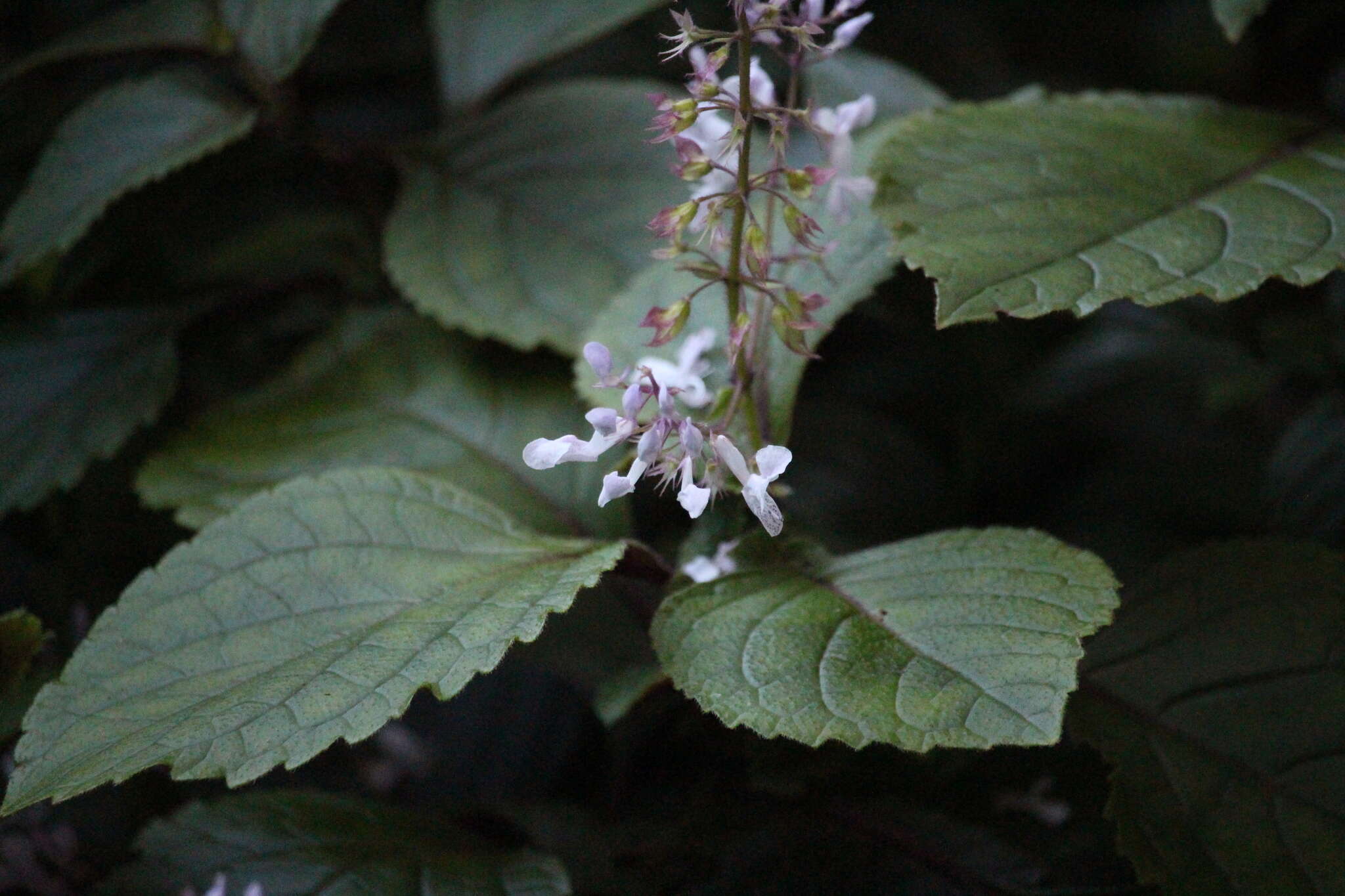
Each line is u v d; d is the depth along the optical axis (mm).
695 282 833
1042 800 820
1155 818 772
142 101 889
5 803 732
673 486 755
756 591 760
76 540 903
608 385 748
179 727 735
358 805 832
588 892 827
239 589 768
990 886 800
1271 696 788
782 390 796
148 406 888
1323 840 767
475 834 835
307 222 999
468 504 792
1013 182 790
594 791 927
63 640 891
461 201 905
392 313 915
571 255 887
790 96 776
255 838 812
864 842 810
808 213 822
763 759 821
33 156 951
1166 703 791
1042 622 738
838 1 762
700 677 739
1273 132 821
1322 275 756
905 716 725
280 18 880
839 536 926
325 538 779
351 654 743
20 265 862
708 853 822
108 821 891
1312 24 929
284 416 884
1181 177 794
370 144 923
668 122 746
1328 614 798
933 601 750
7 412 890
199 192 921
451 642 740
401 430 874
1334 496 880
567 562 766
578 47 926
